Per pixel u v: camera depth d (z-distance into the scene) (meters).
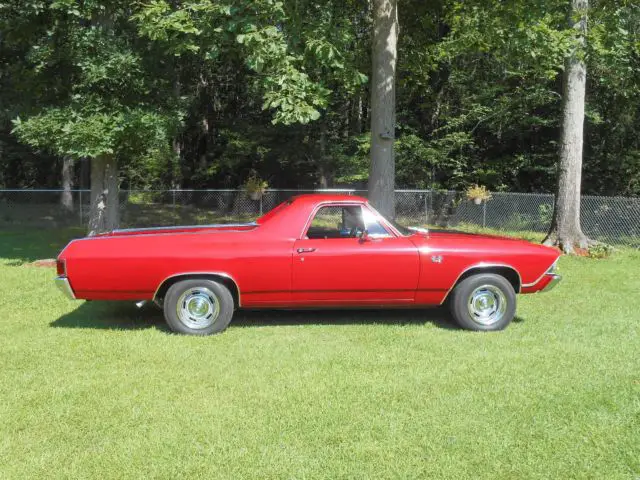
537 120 20.47
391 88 11.37
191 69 16.78
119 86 10.84
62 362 5.34
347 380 4.86
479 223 20.27
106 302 8.02
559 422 4.02
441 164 22.69
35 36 11.35
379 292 6.54
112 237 6.40
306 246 6.43
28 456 3.53
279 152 26.16
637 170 20.09
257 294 6.44
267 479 3.28
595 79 18.77
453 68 22.59
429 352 5.68
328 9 9.93
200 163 31.56
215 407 4.28
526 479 3.29
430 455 3.55
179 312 6.34
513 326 6.77
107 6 11.12
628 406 4.30
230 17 9.09
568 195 14.33
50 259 12.02
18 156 34.66
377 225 6.64
